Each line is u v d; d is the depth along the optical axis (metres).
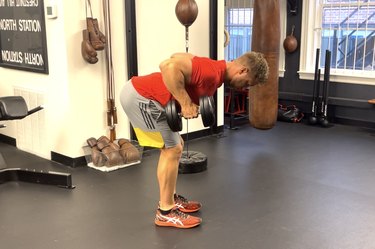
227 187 3.50
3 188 3.51
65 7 3.76
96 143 4.07
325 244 2.54
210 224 2.83
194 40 4.86
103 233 2.71
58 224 2.85
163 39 4.57
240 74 2.47
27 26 4.22
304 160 4.22
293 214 2.97
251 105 4.68
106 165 3.98
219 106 5.24
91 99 4.09
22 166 4.11
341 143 4.86
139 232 2.72
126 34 4.25
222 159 4.27
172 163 2.73
